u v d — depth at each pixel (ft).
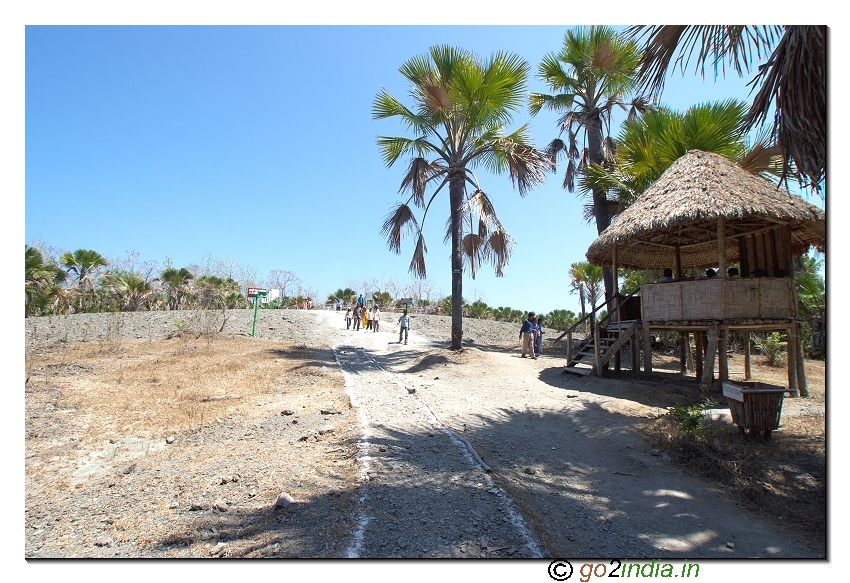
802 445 18.03
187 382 30.01
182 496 13.80
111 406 24.06
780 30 14.83
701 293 27.61
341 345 55.01
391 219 46.39
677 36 16.34
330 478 14.49
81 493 14.30
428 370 37.32
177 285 96.02
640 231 27.09
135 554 10.59
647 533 12.30
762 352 52.03
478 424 22.13
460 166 43.14
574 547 11.32
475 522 11.57
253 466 15.84
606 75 46.85
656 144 37.35
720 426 20.66
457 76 39.55
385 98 41.68
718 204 24.86
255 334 60.08
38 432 19.99
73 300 84.28
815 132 12.96
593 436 20.52
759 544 11.95
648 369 32.53
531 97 49.98
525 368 39.09
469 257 48.21
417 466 15.39
